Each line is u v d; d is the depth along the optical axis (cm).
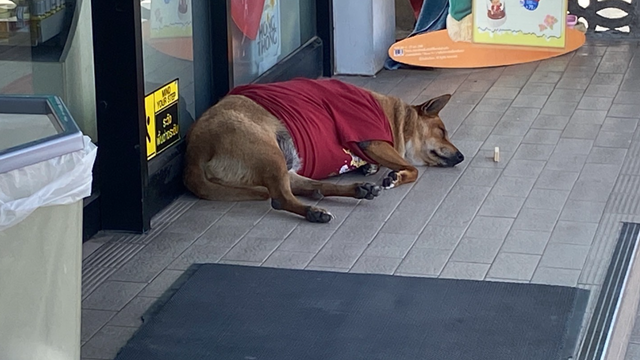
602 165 366
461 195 343
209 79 382
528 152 381
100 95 307
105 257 300
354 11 478
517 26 491
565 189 345
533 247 301
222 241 310
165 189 336
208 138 333
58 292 184
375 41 484
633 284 290
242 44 402
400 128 370
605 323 255
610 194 340
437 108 372
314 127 345
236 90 356
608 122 412
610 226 314
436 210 330
